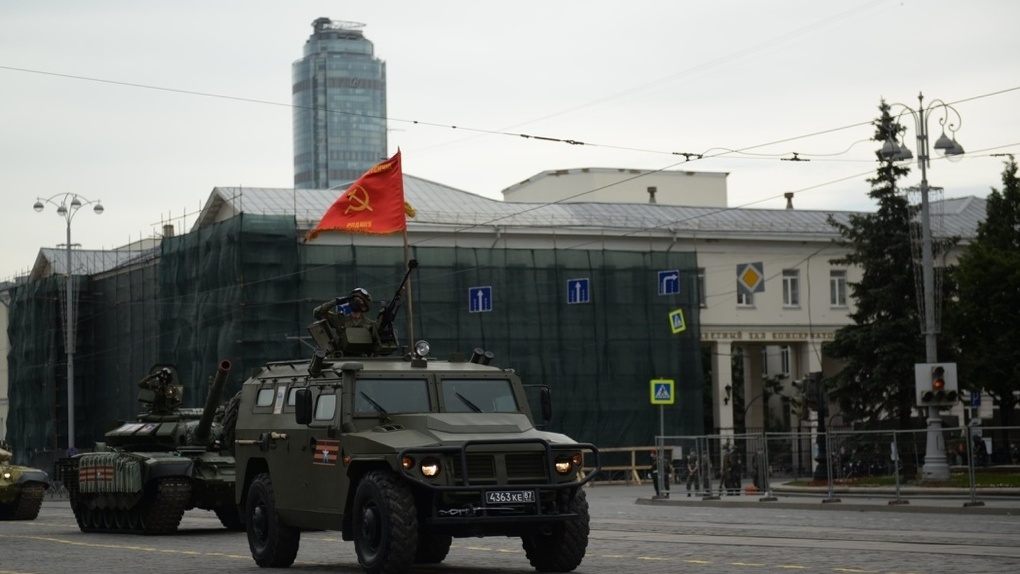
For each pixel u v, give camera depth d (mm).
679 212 69500
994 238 59844
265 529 18000
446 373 16906
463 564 18188
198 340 59188
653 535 23406
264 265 56500
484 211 65188
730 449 38844
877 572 15516
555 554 16094
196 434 28625
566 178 77500
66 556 20984
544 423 17125
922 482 33656
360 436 15922
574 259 62656
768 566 16516
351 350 18594
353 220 33250
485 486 15242
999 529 23766
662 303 64125
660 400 53906
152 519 27453
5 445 37750
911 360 49875
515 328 61250
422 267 59594
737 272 66688
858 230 51656
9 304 83125
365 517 15500
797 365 69188
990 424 68188
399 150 33125
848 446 35406
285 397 17922
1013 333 56406
